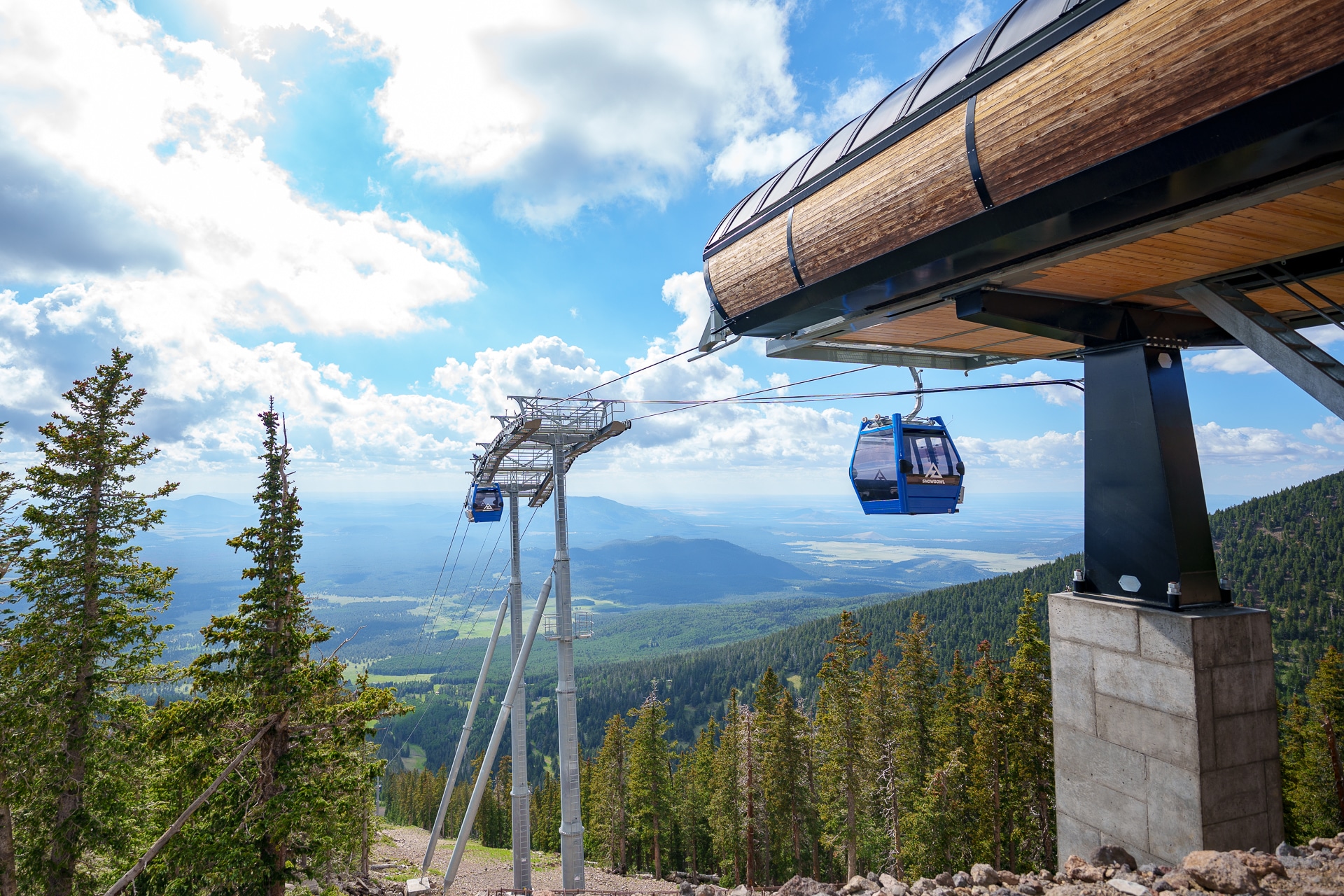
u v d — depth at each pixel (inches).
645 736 1851.6
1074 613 362.6
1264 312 317.1
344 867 1050.7
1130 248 281.0
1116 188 239.9
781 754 1469.0
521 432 773.3
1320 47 184.9
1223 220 251.1
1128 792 325.4
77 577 666.8
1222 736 297.7
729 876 1736.0
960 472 481.4
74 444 666.8
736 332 455.8
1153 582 334.3
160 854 593.0
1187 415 359.6
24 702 624.1
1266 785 304.3
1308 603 4950.8
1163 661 310.5
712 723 2207.2
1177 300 364.8
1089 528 375.2
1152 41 217.6
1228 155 211.6
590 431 802.2
